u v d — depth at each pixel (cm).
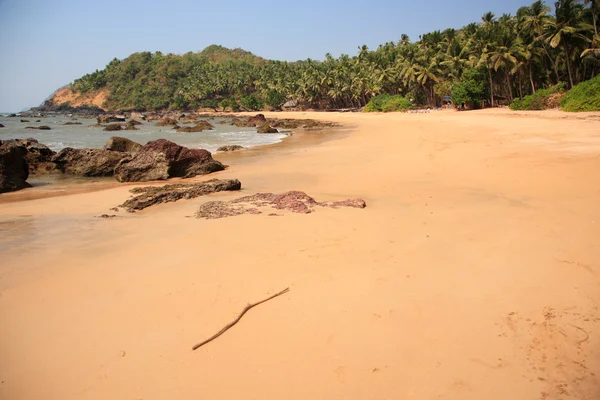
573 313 543
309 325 541
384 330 523
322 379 442
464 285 632
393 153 2211
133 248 853
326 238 862
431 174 1545
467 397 410
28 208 1288
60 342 529
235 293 634
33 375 470
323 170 1828
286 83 11288
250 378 449
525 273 662
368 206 1136
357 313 564
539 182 1264
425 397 412
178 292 643
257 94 13325
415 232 880
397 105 7294
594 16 4228
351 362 466
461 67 6194
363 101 9175
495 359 462
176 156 1930
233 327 545
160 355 495
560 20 4319
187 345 511
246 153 2666
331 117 7181
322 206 1139
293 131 4725
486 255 739
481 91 5628
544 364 452
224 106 12531
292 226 952
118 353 502
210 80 13950
